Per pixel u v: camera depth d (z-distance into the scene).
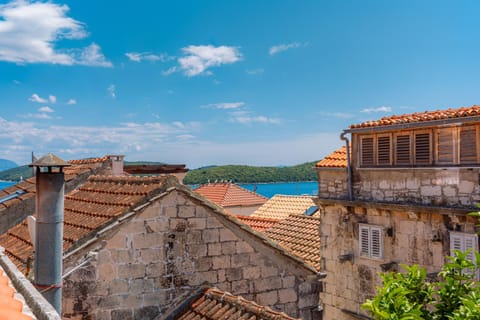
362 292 15.77
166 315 8.65
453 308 6.50
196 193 8.98
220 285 9.20
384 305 6.12
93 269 8.12
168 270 8.73
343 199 16.41
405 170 14.40
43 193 6.55
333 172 16.98
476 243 12.49
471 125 12.77
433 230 13.59
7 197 13.54
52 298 6.51
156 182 9.22
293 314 9.95
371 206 15.20
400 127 14.28
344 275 16.50
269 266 9.71
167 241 8.75
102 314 8.16
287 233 20.03
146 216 8.60
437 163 13.59
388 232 14.84
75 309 7.96
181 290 8.83
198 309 8.55
